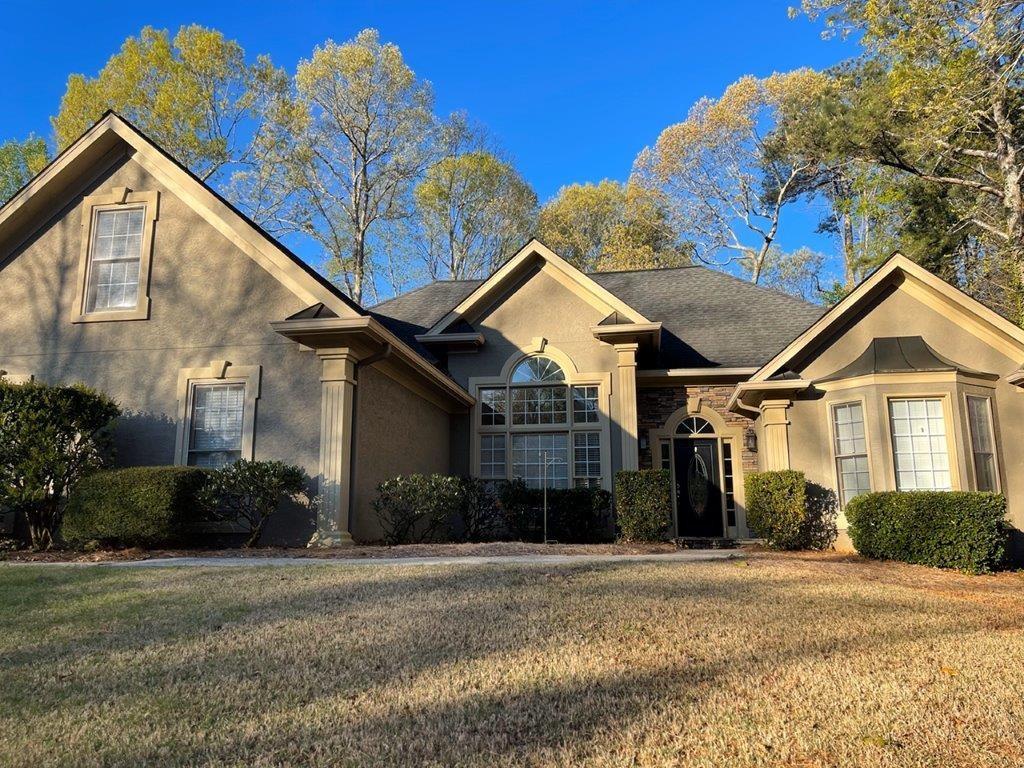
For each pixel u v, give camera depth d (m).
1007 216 21.48
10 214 12.90
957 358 12.78
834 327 13.09
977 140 20.27
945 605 7.11
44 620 6.10
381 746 3.56
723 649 5.21
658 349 16.00
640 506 12.97
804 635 5.64
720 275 19.69
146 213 12.84
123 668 4.80
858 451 12.33
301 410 11.56
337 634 5.53
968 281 24.94
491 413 15.90
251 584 7.41
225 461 11.75
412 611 6.21
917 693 4.39
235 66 33.34
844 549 12.13
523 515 13.59
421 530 13.26
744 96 38.03
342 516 11.00
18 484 10.50
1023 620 6.60
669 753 3.51
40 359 12.66
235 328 12.12
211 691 4.35
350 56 33.56
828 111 24.17
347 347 11.38
